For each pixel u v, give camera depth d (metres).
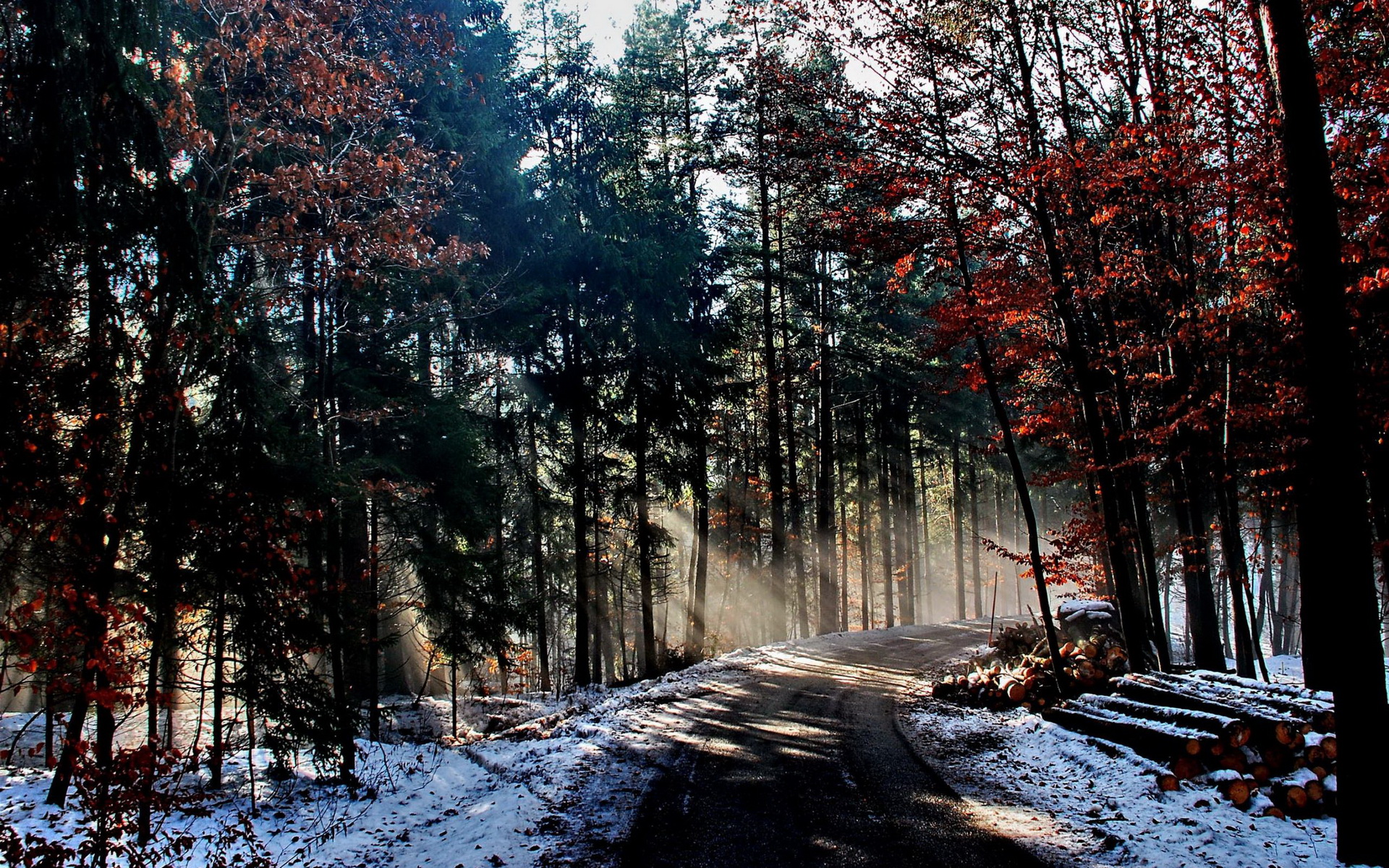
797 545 31.72
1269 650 37.03
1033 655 16.02
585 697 20.66
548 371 22.45
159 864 8.05
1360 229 10.92
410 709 20.88
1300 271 6.87
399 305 15.95
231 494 9.74
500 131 18.94
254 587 9.95
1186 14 12.58
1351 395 6.66
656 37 27.78
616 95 26.36
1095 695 12.05
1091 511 17.67
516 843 8.06
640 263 21.97
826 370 29.78
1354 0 10.58
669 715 14.16
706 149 25.88
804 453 39.38
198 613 10.48
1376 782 6.45
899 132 13.73
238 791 11.20
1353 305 11.25
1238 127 11.66
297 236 11.22
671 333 23.19
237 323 10.34
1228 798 8.40
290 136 10.78
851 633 27.88
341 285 13.28
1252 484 17.19
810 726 13.15
